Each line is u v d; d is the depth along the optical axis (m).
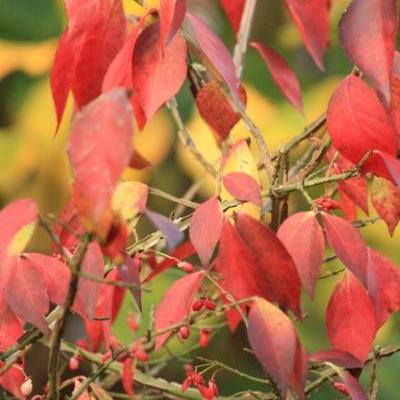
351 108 1.16
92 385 1.21
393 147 1.16
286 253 1.14
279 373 1.12
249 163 1.18
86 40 1.18
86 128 1.04
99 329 1.25
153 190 1.21
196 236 1.15
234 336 1.57
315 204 1.17
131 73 1.18
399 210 1.19
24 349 1.21
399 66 1.19
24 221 1.09
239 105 1.25
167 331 1.17
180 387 1.29
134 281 1.15
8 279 1.14
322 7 1.26
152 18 1.20
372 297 1.17
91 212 1.04
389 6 1.16
